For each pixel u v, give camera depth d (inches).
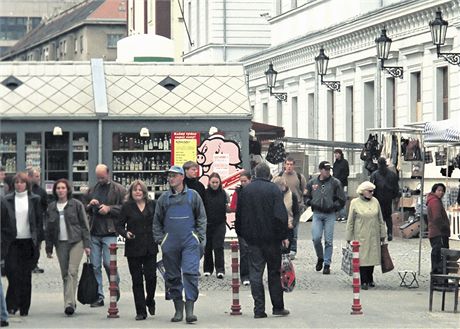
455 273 895.1
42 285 1058.7
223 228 1111.6
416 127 1542.8
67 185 872.9
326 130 2294.5
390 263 1033.5
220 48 3107.8
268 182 858.8
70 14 3998.5
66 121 1381.6
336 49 2215.8
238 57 3110.2
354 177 1994.3
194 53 3292.3
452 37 1697.8
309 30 2459.4
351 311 879.7
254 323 819.4
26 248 863.7
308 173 2092.8
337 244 1493.6
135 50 1656.0
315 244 1167.6
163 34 3757.4
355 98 2122.3
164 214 831.7
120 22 4288.9
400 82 1905.8
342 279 1110.4
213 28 3107.8
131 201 841.5
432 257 1008.9
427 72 1795.0
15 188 864.9
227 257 1305.4
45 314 873.5
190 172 1099.9
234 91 1419.8
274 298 858.8
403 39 1877.5
